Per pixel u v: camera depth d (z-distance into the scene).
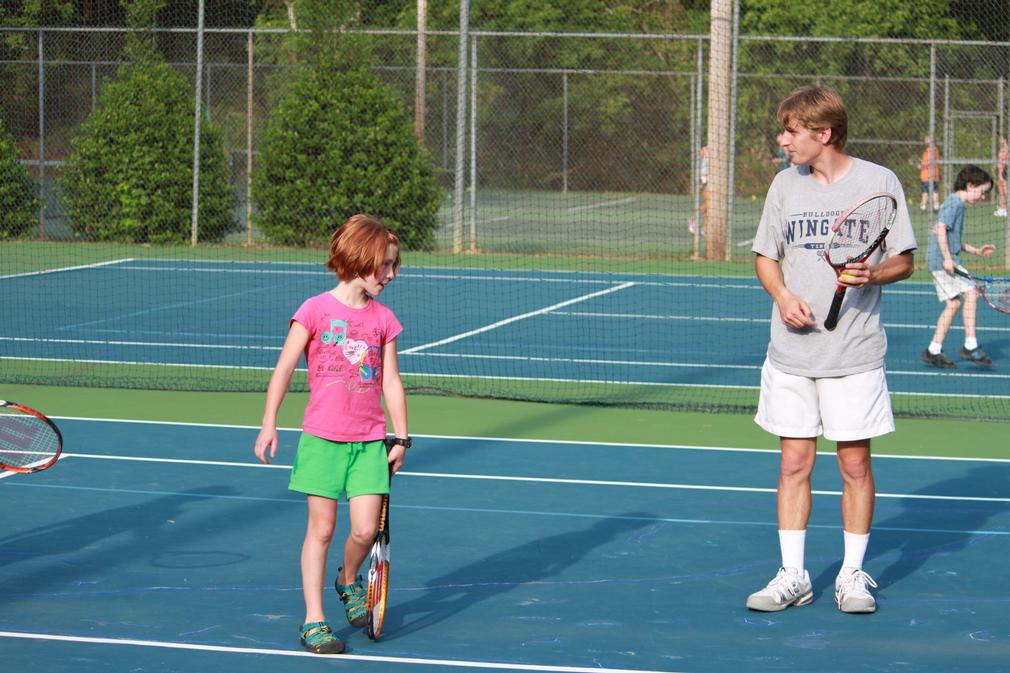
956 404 15.59
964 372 17.95
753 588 8.55
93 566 8.89
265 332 21.02
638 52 53.88
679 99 53.31
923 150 45.34
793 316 8.06
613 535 9.77
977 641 7.55
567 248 33.69
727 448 12.90
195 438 13.12
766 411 8.39
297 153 32.00
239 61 43.47
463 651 7.32
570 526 10.02
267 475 11.58
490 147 53.62
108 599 8.20
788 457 8.29
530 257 31.78
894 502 10.81
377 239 7.34
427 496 10.91
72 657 7.15
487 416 14.51
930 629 7.75
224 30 32.56
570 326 22.00
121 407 14.80
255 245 32.91
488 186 53.62
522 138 53.94
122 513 10.27
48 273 28.23
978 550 9.46
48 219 36.12
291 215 32.19
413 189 32.03
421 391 15.89
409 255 31.58
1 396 15.38
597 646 7.41
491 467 11.99
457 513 10.37
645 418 14.47
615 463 12.20
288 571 8.84
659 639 7.55
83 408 14.70
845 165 8.19
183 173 33.03
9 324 21.55
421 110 33.91
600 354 19.31
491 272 29.11
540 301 24.95
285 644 7.41
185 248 32.66
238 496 10.83
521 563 9.06
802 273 8.20
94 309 23.33
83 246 32.94
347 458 7.38
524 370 17.91
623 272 29.38
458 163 32.38
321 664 7.09
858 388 8.11
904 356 19.31
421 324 22.11
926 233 36.50
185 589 8.42
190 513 10.29
